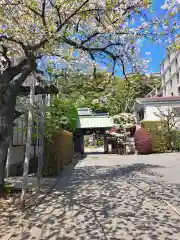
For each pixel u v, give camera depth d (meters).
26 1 3.91
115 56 4.87
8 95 4.37
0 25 4.23
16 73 4.43
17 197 4.58
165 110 16.48
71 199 4.48
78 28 4.50
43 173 7.02
